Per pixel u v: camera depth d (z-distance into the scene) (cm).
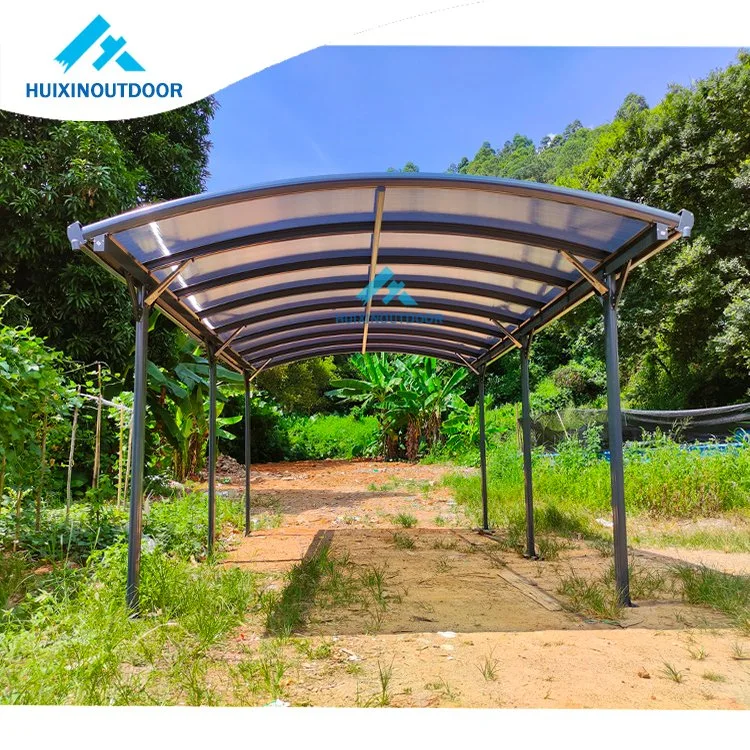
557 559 673
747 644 402
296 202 454
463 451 2058
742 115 2200
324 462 2306
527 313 693
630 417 1337
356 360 2270
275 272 566
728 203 2177
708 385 2564
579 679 345
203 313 633
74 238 395
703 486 934
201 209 405
